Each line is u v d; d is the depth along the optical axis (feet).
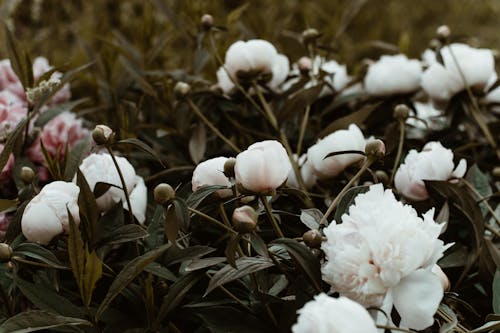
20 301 4.11
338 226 3.45
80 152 4.32
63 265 3.83
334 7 9.43
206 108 5.15
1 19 6.85
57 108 4.88
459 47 5.29
